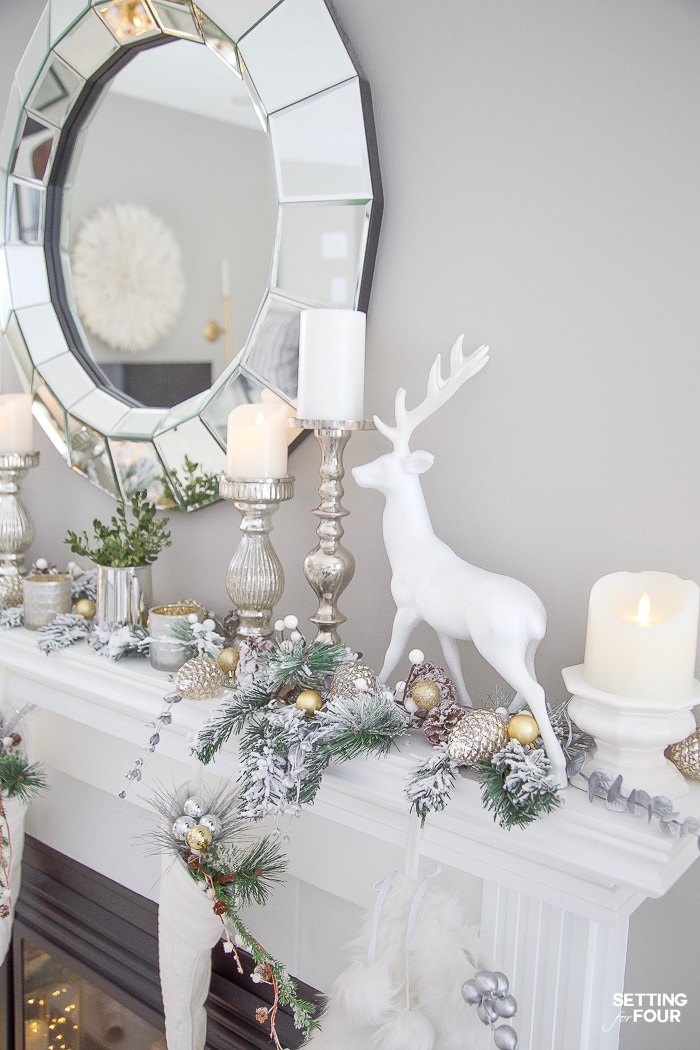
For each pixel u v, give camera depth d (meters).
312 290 0.97
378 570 1.00
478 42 0.85
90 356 1.26
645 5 0.75
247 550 0.98
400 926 0.76
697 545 0.77
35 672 1.17
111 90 1.16
